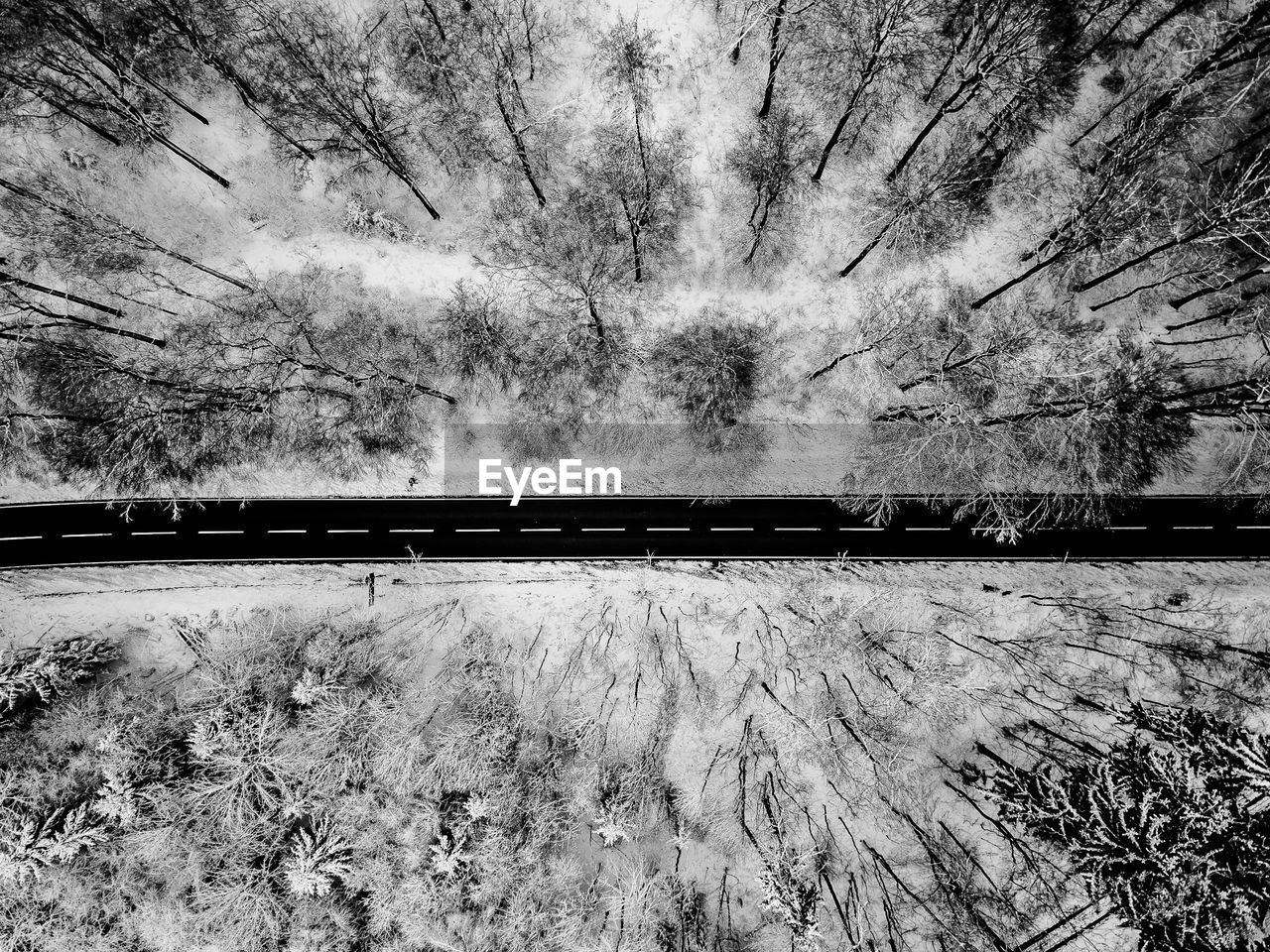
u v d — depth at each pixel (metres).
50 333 33.09
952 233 34.19
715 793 34.16
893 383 34.34
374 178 33.78
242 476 34.22
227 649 32.53
